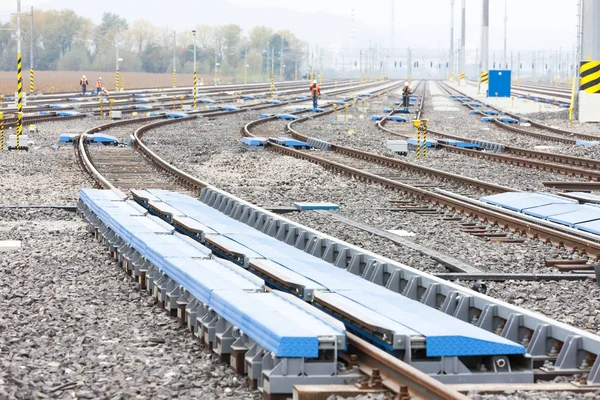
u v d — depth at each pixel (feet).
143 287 44.21
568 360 30.17
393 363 27.07
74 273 47.06
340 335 27.76
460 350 28.50
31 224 63.21
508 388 27.17
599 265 45.21
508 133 160.86
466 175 95.20
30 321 36.70
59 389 28.09
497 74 303.68
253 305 31.17
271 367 28.45
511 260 52.03
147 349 33.19
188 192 80.74
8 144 117.91
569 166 101.35
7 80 494.18
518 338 33.19
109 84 491.72
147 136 144.25
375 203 75.25
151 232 47.98
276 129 167.63
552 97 333.01
